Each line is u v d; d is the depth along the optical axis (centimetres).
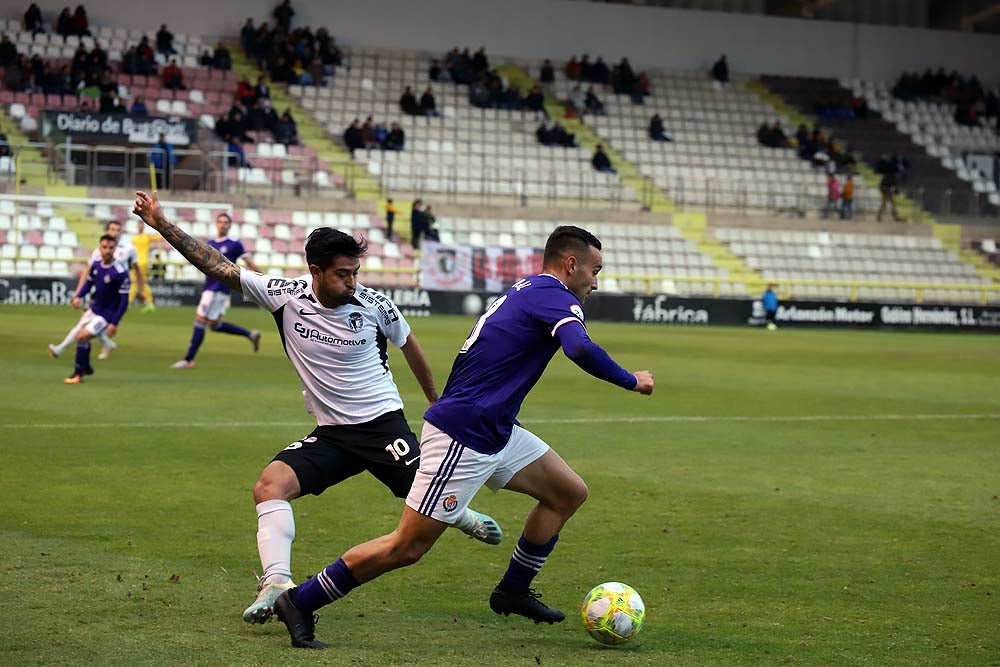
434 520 891
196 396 2461
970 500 1573
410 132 7425
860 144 8425
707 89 8500
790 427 2291
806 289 7294
